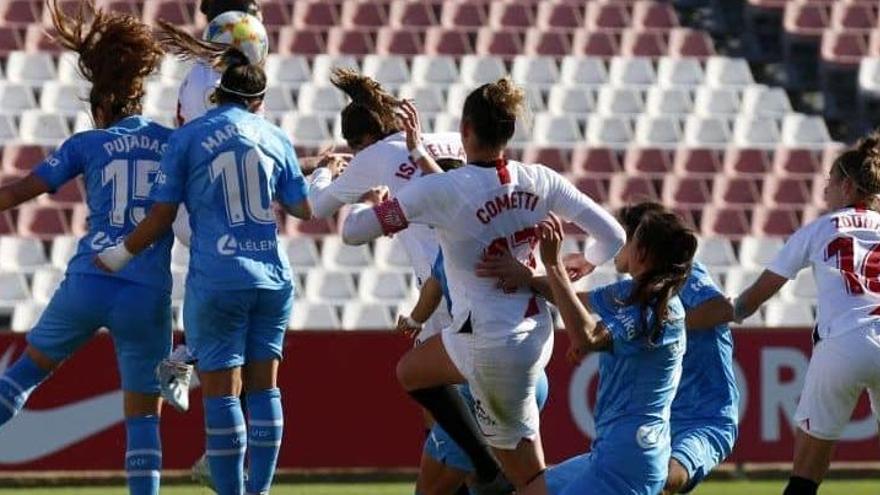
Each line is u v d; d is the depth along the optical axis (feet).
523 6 232.32
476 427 82.53
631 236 78.02
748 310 94.17
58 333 83.82
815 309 190.29
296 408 133.90
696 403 87.04
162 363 83.25
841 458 139.95
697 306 85.05
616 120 215.92
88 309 82.69
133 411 84.89
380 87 91.81
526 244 75.92
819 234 93.81
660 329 75.41
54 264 185.78
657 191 206.49
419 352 79.87
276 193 82.84
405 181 87.92
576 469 79.87
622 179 206.28
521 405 77.71
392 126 90.79
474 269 75.72
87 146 83.46
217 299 79.87
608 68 225.35
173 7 221.87
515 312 75.82
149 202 83.46
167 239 84.28
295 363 134.10
